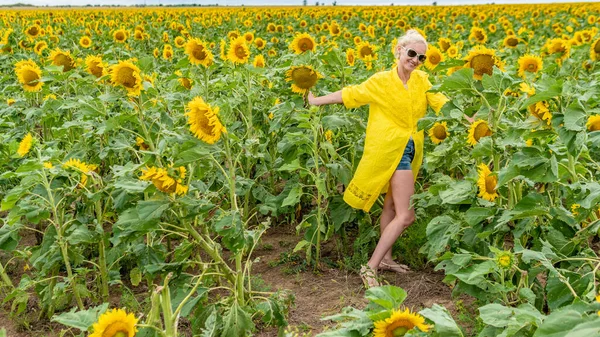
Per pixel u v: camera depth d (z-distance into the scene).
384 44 14.55
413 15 25.41
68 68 6.11
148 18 26.17
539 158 3.18
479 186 3.77
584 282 3.04
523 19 23.56
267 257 5.33
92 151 5.16
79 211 4.18
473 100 5.05
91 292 4.22
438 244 3.86
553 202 4.00
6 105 6.75
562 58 7.45
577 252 3.50
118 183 3.27
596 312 2.17
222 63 6.48
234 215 3.24
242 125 6.15
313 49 6.15
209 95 6.74
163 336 2.65
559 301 3.09
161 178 3.12
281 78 6.32
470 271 3.19
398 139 4.51
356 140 5.57
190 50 5.75
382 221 4.95
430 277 4.77
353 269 4.89
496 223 3.70
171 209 3.28
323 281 4.80
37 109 5.64
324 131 4.94
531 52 8.80
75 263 4.11
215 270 4.54
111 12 34.03
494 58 4.60
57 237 3.94
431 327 2.32
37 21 19.69
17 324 4.21
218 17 24.38
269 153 6.04
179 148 3.43
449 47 8.62
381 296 2.42
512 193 3.79
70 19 25.52
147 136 4.01
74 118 5.96
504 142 3.53
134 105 4.21
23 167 3.72
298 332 4.02
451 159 4.77
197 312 3.70
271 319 3.60
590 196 2.98
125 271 4.95
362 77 5.95
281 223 6.14
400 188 4.59
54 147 4.69
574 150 3.00
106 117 4.36
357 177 4.71
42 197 3.88
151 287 4.15
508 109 4.03
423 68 7.14
